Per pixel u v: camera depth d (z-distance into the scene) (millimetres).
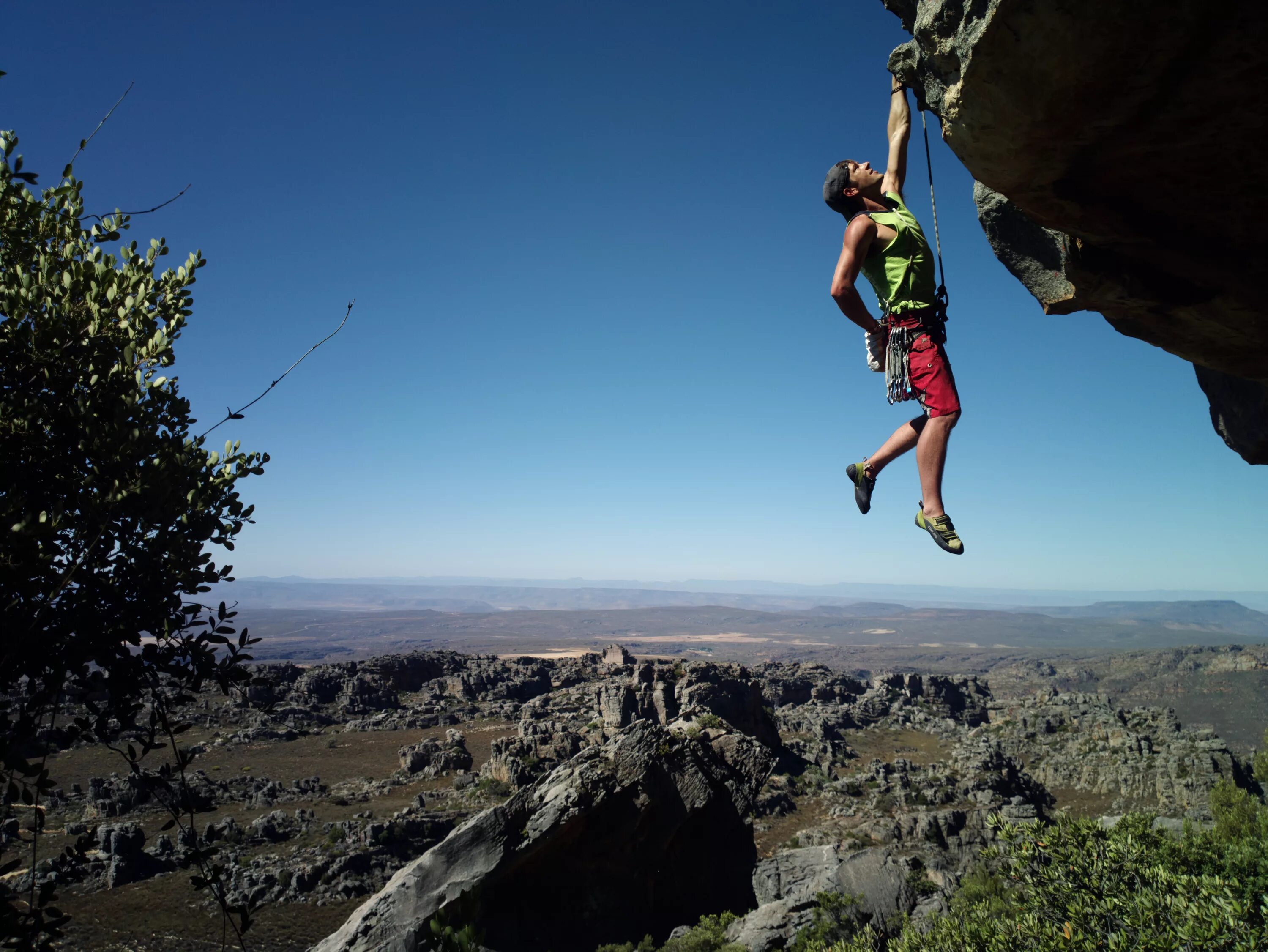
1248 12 3186
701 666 128125
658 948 36281
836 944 26906
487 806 87000
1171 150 4160
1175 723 117625
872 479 5371
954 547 4473
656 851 39312
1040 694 164625
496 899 33844
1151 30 3363
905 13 5121
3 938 6047
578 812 36031
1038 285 6855
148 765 103562
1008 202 6730
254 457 8258
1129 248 5250
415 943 28844
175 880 64938
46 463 6996
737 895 41562
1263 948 12430
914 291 4934
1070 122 3980
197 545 7426
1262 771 49969
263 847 74812
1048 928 14609
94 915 58156
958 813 76625
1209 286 5500
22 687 7020
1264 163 4172
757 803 97438
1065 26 3457
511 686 169500
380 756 121125
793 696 181000
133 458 7043
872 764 113562
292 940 55594
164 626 7316
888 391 5008
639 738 42219
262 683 7707
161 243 8461
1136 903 14180
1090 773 108500
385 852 72375
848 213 5395
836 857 41625
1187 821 26844
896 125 5617
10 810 6371
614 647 191625
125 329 7801
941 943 17031
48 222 7734
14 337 7176
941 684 183500
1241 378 7328
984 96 4000
